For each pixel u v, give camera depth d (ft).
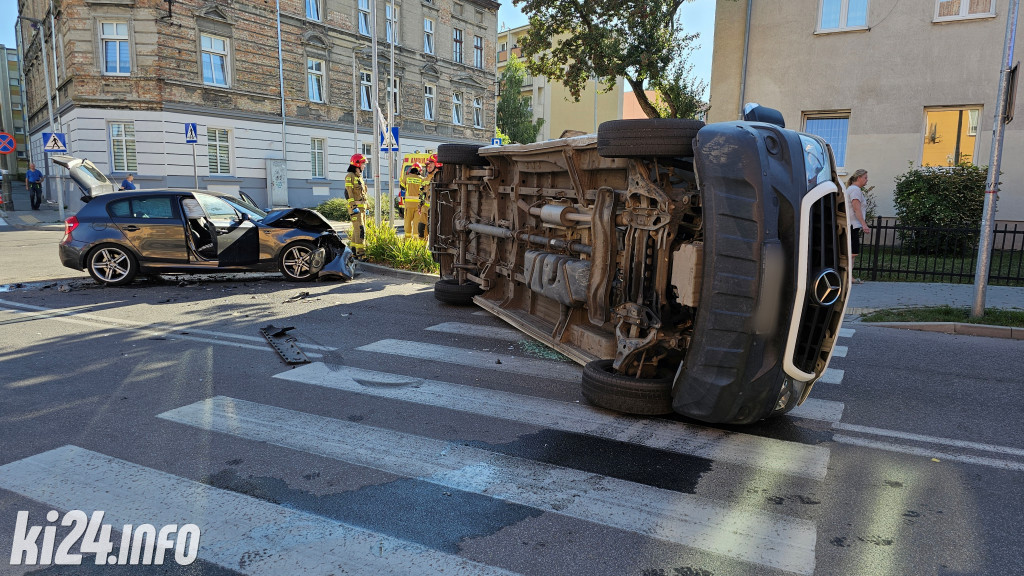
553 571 8.46
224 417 13.97
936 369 18.66
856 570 8.52
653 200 14.06
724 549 9.03
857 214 35.14
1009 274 32.86
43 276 34.19
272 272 35.19
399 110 109.50
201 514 9.82
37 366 17.62
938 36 47.19
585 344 17.53
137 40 76.28
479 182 25.72
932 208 43.57
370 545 9.03
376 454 12.19
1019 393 16.40
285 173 90.99
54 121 88.53
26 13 131.13
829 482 11.22
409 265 38.52
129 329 22.27
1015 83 22.89
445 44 117.91
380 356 19.33
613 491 10.79
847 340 22.47
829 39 50.11
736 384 12.02
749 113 13.97
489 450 12.46
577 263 17.38
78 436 12.76
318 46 94.48
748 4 51.98
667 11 50.88
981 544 9.20
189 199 31.76
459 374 17.57
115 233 30.78
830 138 51.78
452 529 9.50
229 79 84.48
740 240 11.61
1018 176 45.78
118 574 8.26
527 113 161.17
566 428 13.65
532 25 53.93
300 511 9.96
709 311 12.12
